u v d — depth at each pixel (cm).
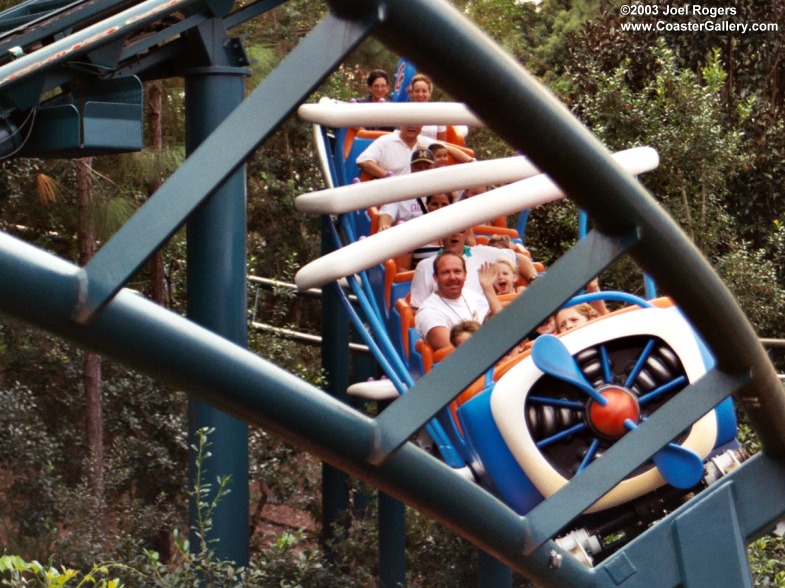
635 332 1096
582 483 681
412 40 432
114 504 2055
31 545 1638
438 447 1260
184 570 1197
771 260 3091
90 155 1420
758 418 748
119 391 2308
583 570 757
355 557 1828
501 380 1092
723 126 3161
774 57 3356
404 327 1416
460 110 1541
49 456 1986
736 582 793
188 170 431
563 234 2919
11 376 2295
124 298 451
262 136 435
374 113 1528
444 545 1762
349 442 524
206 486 1359
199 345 472
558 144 487
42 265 421
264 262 3828
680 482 1016
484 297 1441
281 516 2570
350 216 1535
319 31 435
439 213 1283
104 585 977
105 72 1338
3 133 1285
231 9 1459
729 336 648
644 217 538
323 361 2033
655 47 3166
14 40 1318
